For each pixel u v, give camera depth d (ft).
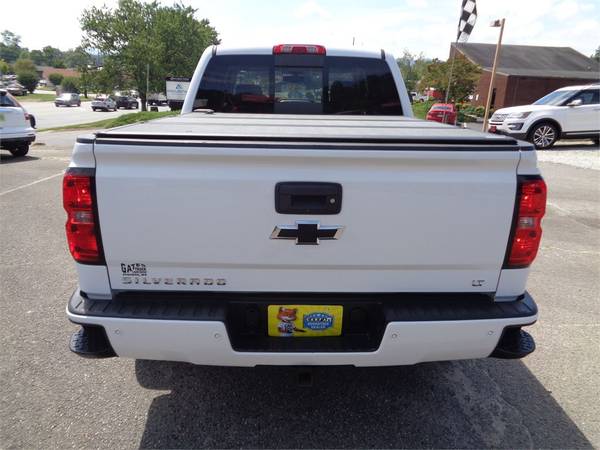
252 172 6.36
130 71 175.32
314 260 6.69
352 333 7.29
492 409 8.86
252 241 6.57
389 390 9.37
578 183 30.89
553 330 11.87
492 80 55.01
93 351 6.88
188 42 180.55
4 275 14.57
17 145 37.70
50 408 8.63
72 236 6.61
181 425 8.27
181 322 6.56
